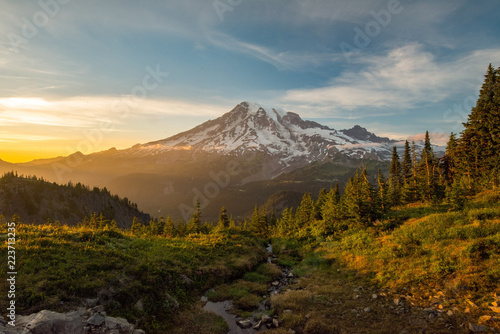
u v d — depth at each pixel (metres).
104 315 11.72
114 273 14.98
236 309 16.86
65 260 14.91
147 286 15.04
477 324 11.66
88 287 12.91
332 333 13.27
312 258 29.25
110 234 22.45
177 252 22.16
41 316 9.88
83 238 19.45
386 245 23.91
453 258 17.34
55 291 12.10
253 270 25.02
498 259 15.20
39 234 18.30
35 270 13.36
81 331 10.38
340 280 21.22
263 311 16.69
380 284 18.47
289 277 24.20
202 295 18.56
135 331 11.92
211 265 22.09
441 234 21.28
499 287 13.45
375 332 12.84
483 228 19.28
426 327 12.45
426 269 17.64
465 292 14.13
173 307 15.26
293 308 16.48
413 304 14.86
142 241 23.19
